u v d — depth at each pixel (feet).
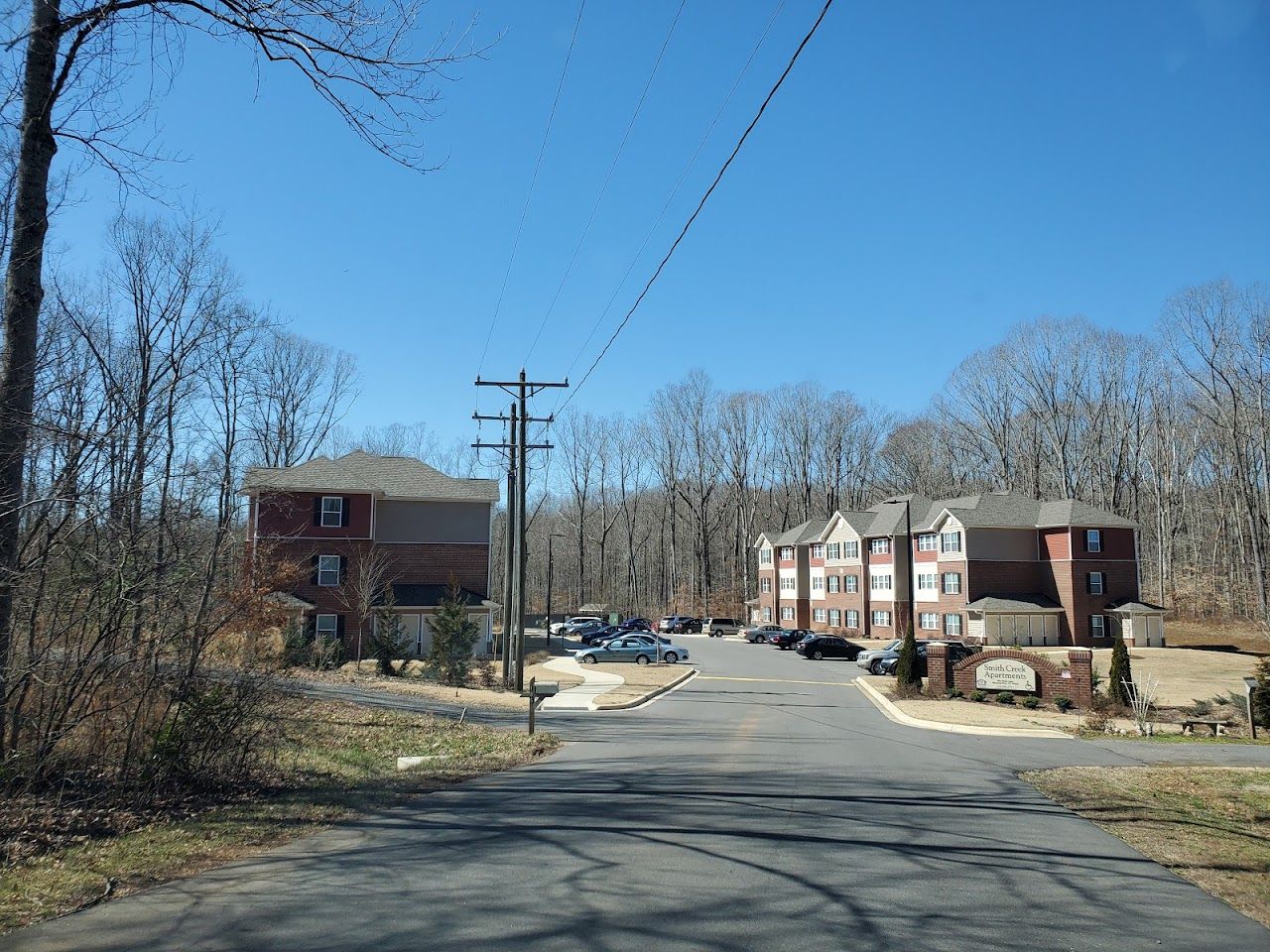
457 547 150.51
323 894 21.43
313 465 143.13
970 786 40.14
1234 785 42.19
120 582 29.91
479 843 27.09
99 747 31.89
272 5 26.43
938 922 20.16
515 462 103.19
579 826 29.63
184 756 33.14
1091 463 256.32
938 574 205.36
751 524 316.19
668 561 352.28
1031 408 257.75
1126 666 83.30
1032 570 199.31
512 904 20.75
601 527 335.26
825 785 39.27
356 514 136.36
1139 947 18.97
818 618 251.80
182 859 24.66
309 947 17.79
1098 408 249.75
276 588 89.92
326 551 134.51
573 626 217.56
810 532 257.75
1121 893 23.00
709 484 309.01
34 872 22.68
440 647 103.45
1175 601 230.48
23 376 27.78
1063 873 24.97
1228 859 27.40
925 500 222.89
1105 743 62.03
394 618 112.88
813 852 26.48
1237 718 74.95
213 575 35.83
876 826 30.50
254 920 19.43
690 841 27.55
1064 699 83.56
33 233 28.27
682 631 268.41
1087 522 190.70
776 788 38.14
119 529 30.40
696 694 102.99
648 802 34.32
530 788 37.65
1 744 27.48
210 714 34.37
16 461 27.30
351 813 31.71
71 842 25.62
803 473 306.35
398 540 147.95
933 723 72.43
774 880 23.29
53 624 28.99
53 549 29.25
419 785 38.01
